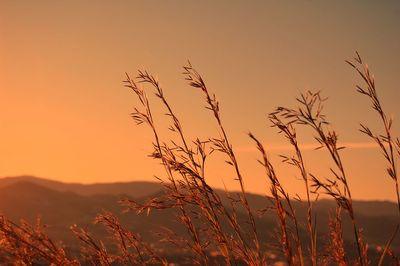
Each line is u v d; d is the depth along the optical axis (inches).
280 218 158.6
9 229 161.0
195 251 164.4
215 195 166.4
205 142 169.9
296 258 156.3
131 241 169.6
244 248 161.0
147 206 163.8
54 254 161.5
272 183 159.9
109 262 166.9
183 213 165.5
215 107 170.1
